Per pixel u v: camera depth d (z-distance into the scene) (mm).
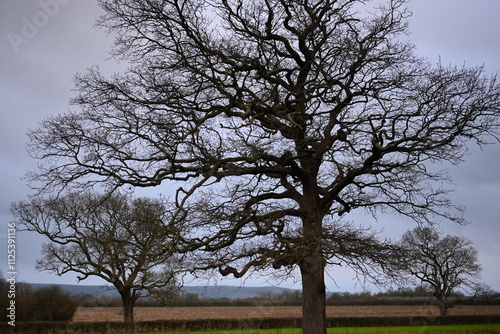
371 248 20391
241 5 20891
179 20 20359
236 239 20750
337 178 22266
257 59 20703
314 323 21172
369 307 72938
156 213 19188
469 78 20406
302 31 21766
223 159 20062
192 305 80562
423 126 20750
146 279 39406
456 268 54906
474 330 38188
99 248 41312
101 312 65438
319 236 20000
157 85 20109
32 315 46531
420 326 47219
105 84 20609
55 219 39469
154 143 19719
